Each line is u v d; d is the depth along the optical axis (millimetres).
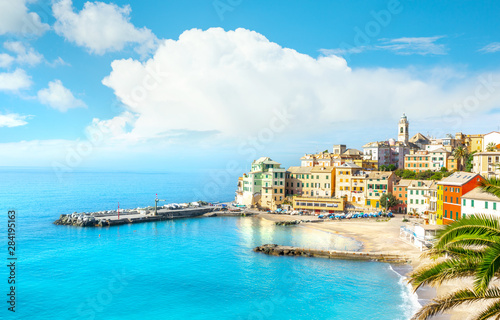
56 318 49469
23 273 67812
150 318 49625
